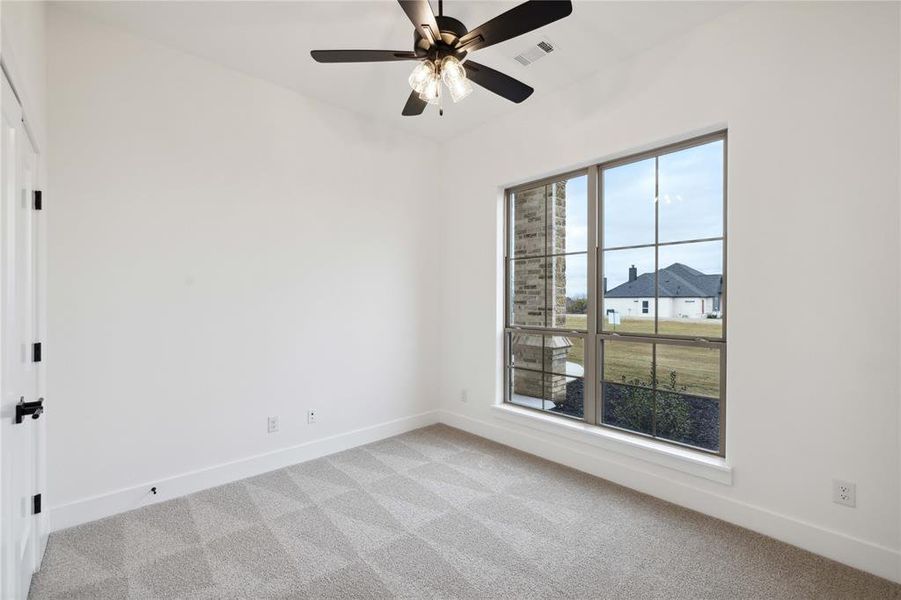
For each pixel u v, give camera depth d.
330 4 2.23
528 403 3.55
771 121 2.18
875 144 1.90
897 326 1.85
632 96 2.74
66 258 2.26
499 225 3.66
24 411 1.54
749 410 2.26
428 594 1.78
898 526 1.85
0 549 1.30
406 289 3.89
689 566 1.96
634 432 2.87
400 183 3.84
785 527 2.14
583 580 1.87
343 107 3.43
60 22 2.25
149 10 2.27
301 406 3.20
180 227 2.65
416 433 3.84
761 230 2.22
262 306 3.00
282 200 3.10
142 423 2.51
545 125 3.25
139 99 2.50
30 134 1.82
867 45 1.92
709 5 2.26
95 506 2.35
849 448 1.97
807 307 2.08
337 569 1.94
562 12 1.65
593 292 3.06
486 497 2.62
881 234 1.89
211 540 2.16
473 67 2.05
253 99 2.96
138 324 2.50
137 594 1.77
